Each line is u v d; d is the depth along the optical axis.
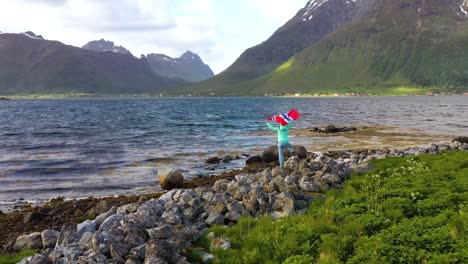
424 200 13.69
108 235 10.21
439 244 9.74
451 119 82.06
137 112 134.50
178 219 12.80
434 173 18.61
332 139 48.78
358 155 30.34
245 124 77.12
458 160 22.95
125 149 42.56
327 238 10.60
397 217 12.32
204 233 12.04
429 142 44.34
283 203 14.06
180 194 15.62
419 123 71.94
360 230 11.25
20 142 49.09
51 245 12.83
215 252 10.35
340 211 13.06
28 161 34.72
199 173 29.42
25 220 17.58
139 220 11.76
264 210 13.80
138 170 30.67
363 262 9.14
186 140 50.69
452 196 13.94
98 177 28.08
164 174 24.19
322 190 16.42
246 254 10.09
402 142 44.88
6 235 15.74
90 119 97.38
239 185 16.58
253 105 195.12
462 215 11.40
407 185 16.45
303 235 11.03
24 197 22.80
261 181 18.05
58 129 68.50
